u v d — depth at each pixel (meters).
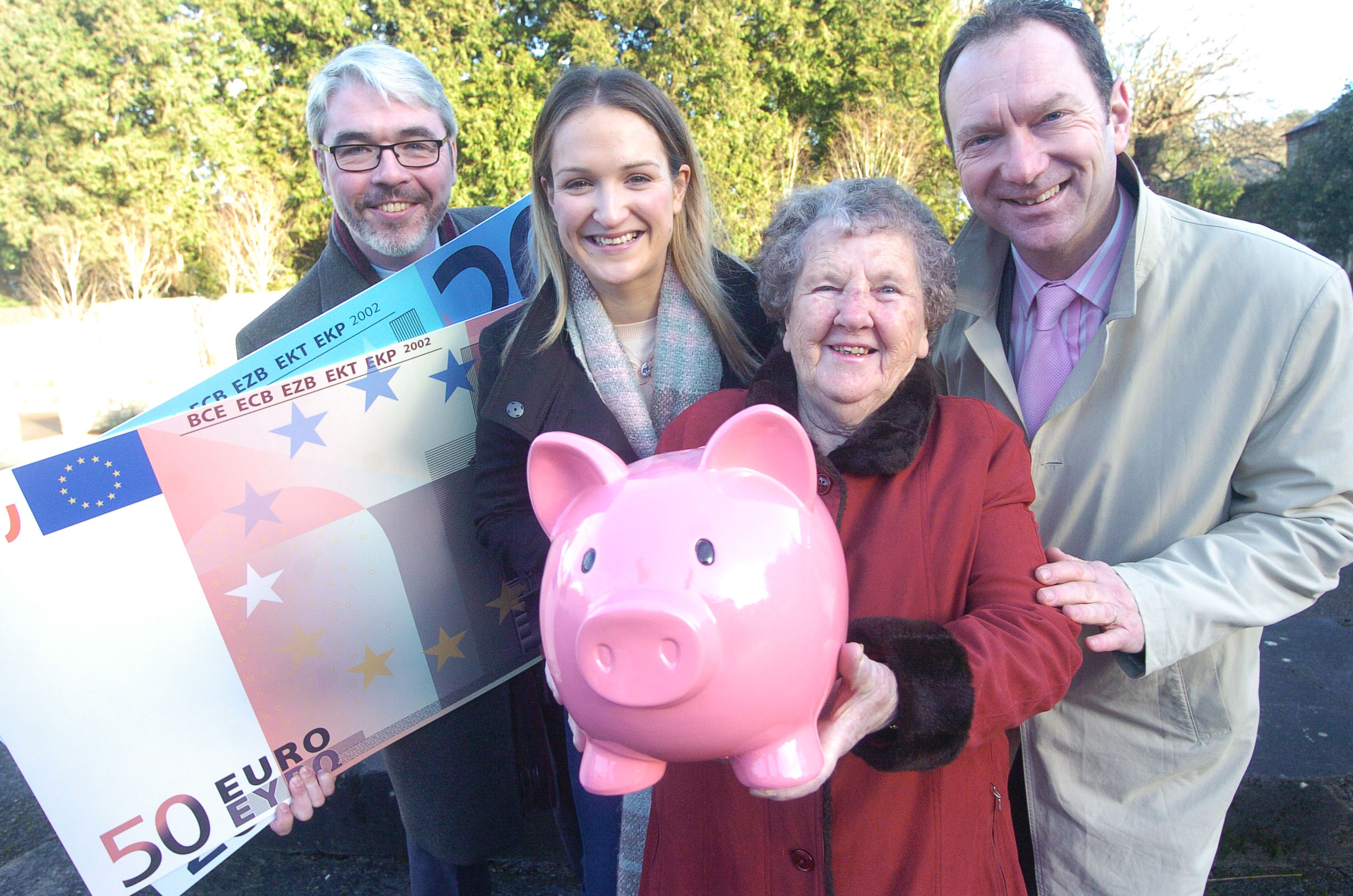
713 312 1.73
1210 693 1.44
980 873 1.18
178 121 15.66
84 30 15.71
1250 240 1.38
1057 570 1.19
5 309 17.95
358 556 1.70
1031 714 1.08
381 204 2.14
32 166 16.39
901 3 14.95
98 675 1.48
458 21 14.54
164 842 1.54
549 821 2.57
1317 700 2.71
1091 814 1.51
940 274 1.20
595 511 0.97
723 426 0.98
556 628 0.93
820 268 1.15
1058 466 1.50
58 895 2.49
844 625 0.99
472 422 1.82
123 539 1.49
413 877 2.02
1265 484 1.38
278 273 16.98
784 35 14.92
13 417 10.67
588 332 1.68
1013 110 1.35
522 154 14.36
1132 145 14.41
